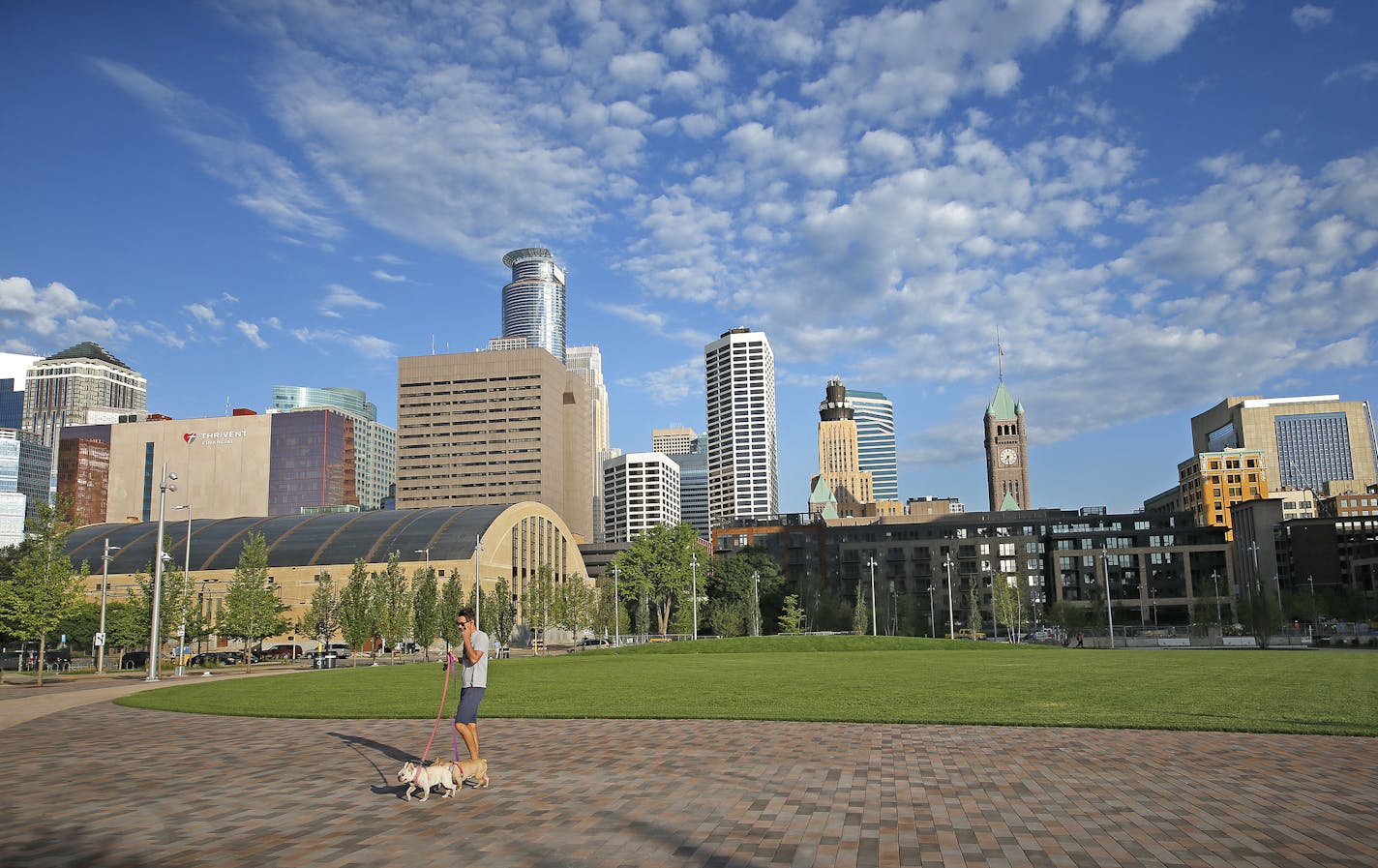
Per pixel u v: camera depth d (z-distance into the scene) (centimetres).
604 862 1080
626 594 14050
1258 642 8988
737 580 14575
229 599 7806
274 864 1085
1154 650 7706
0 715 2961
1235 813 1302
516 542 14288
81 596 6850
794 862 1073
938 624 15362
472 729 1541
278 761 1856
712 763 1738
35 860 1108
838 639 8350
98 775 1697
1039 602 15450
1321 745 1917
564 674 4616
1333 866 1040
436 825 1266
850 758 1795
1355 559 16200
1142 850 1115
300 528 13775
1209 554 15800
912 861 1073
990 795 1431
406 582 12250
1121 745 1931
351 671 5831
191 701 3366
